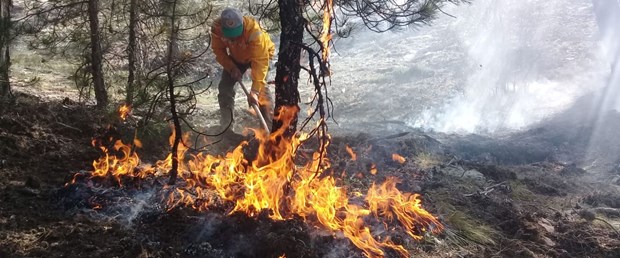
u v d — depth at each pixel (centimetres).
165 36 697
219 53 648
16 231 443
